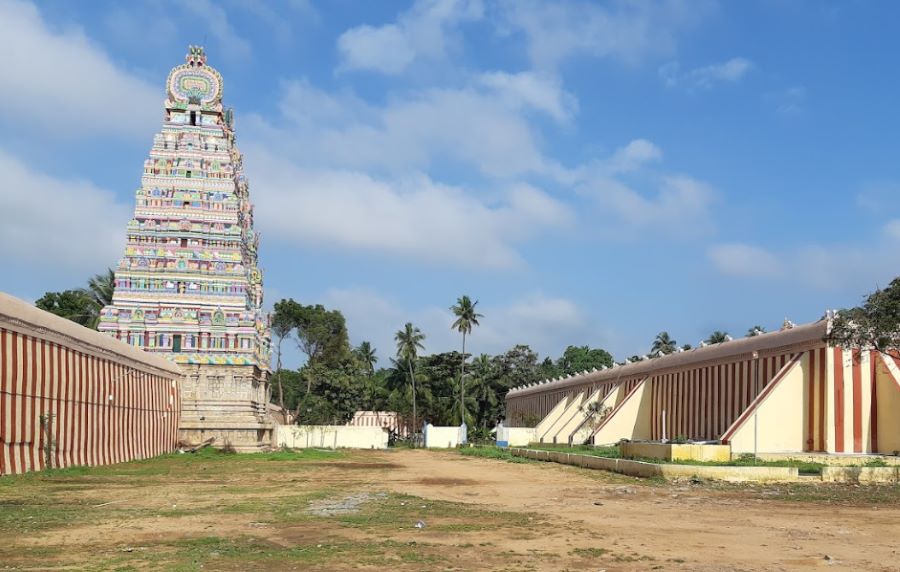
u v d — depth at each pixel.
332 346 108.19
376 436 71.38
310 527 16.98
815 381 43.06
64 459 34.44
